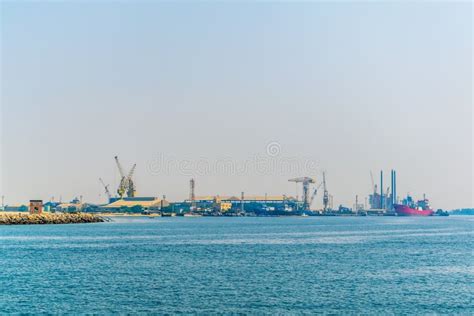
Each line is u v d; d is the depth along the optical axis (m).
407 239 166.12
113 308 60.50
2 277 80.81
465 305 62.16
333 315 57.72
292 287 72.62
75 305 61.81
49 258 105.94
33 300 64.25
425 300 64.62
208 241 153.75
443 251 122.69
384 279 79.31
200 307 61.03
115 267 92.06
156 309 60.12
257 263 97.81
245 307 61.06
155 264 96.25
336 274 84.19
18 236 170.75
